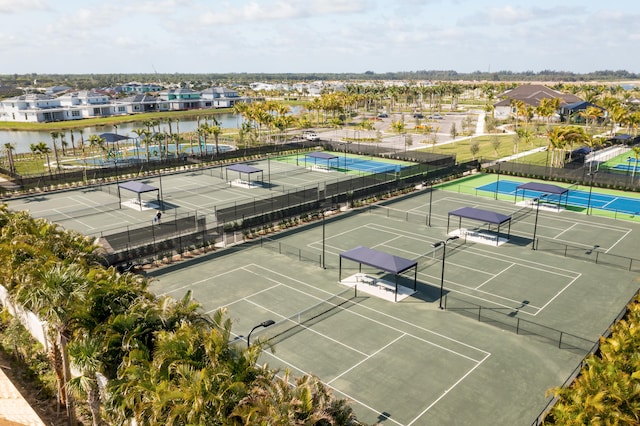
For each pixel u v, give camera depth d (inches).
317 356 1158.3
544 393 1016.9
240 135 4645.7
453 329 1280.8
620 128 5221.5
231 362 727.1
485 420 936.9
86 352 790.5
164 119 7165.4
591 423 669.3
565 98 6107.3
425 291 1508.4
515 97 6505.9
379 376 1079.0
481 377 1074.1
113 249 1745.8
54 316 840.9
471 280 1583.4
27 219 1318.9
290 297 1472.7
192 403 650.2
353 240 1979.6
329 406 662.5
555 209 2413.9
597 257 1708.9
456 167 3191.4
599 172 3051.2
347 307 1406.3
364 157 3907.5
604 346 836.6
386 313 1369.3
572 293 1483.8
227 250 1888.5
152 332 824.3
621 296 1462.8
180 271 1679.4
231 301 1444.4
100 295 881.5
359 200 2541.8
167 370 718.5
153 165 3304.6
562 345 1196.5
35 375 1093.8
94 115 7411.4
